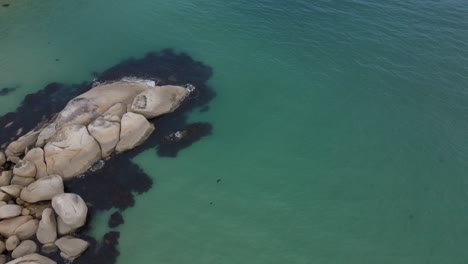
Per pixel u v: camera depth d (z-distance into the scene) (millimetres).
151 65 40906
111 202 28891
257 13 48156
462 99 36625
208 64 41250
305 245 26781
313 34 44594
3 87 38500
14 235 25641
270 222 28156
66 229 26297
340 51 42281
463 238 26922
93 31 46281
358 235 27281
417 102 36594
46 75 40000
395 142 33375
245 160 32375
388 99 37062
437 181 30375
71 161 29891
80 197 27531
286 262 25875
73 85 38625
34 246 25422
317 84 38938
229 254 26344
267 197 29781
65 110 32656
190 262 25891
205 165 31875
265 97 37812
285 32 45125
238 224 28062
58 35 45719
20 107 36156
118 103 33688
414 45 42281
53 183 27906
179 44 44094
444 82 38281
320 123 35344
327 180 30844
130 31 46219
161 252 26391
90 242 26500
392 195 29625
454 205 28844
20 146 30891
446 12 46562
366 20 46031
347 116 35781
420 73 39281
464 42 42250
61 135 30281
